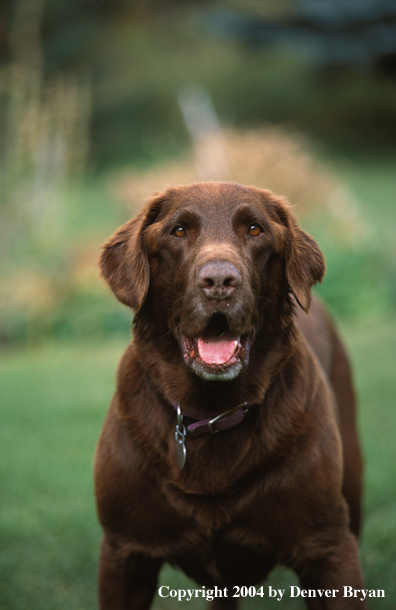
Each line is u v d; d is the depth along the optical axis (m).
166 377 2.73
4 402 6.38
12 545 3.95
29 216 10.52
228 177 11.34
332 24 22.27
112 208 17.73
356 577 2.68
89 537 4.01
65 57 26.02
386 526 3.92
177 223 2.72
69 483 4.70
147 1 36.75
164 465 2.65
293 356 2.83
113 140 27.36
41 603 3.45
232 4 35.00
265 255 2.75
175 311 2.68
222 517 2.61
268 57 36.03
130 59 34.38
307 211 11.30
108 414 2.90
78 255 10.20
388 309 9.88
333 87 31.00
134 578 2.79
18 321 9.80
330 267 9.93
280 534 2.65
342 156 25.25
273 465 2.62
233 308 2.44
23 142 10.39
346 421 3.68
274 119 29.56
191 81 33.59
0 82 10.94
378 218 15.23
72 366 7.82
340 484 2.77
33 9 11.98
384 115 30.47
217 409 2.70
